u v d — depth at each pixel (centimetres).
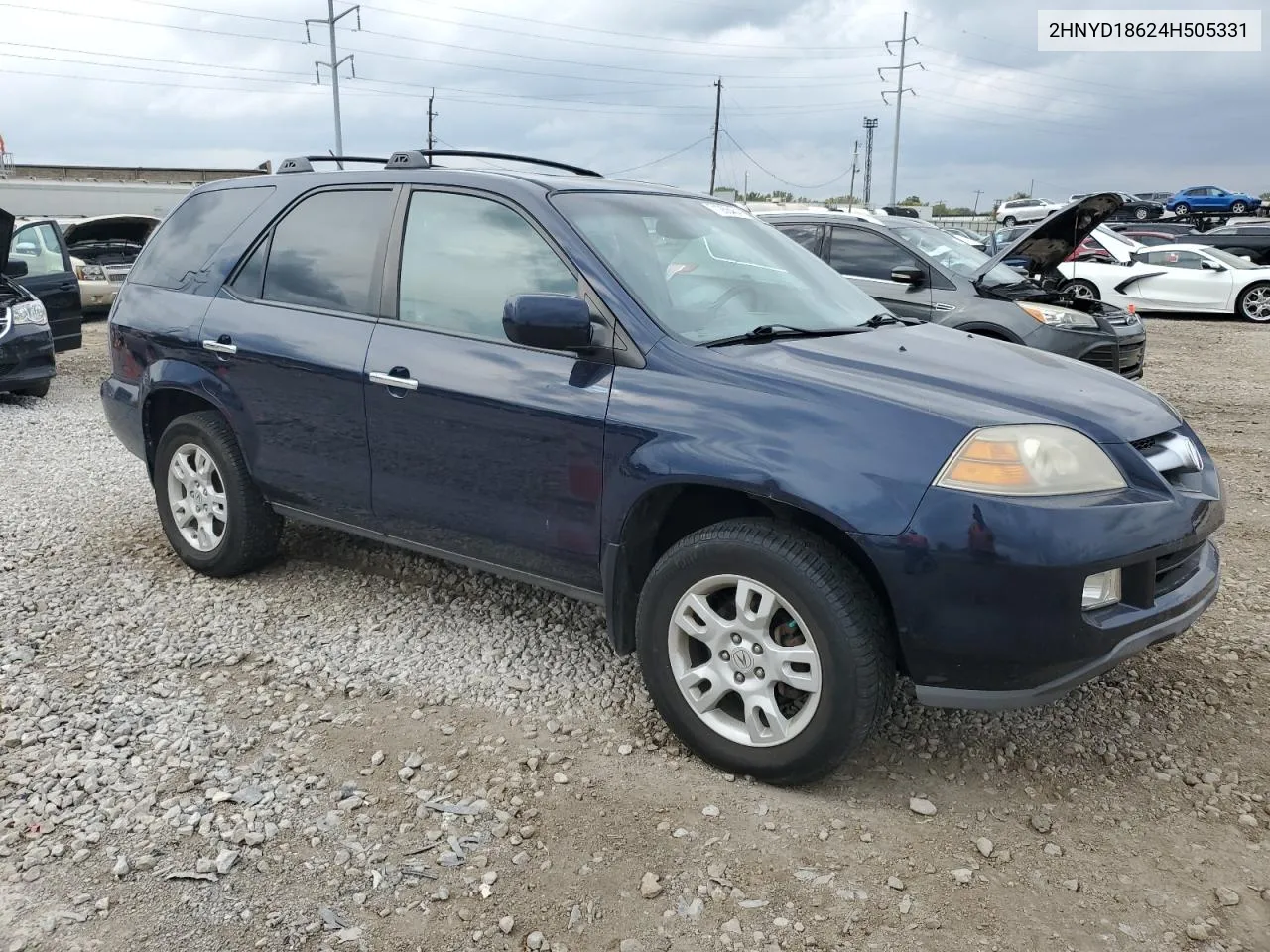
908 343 344
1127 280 1716
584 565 324
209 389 420
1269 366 1176
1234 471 677
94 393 974
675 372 302
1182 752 317
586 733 322
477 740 317
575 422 312
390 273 375
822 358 308
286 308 401
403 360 357
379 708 337
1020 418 273
